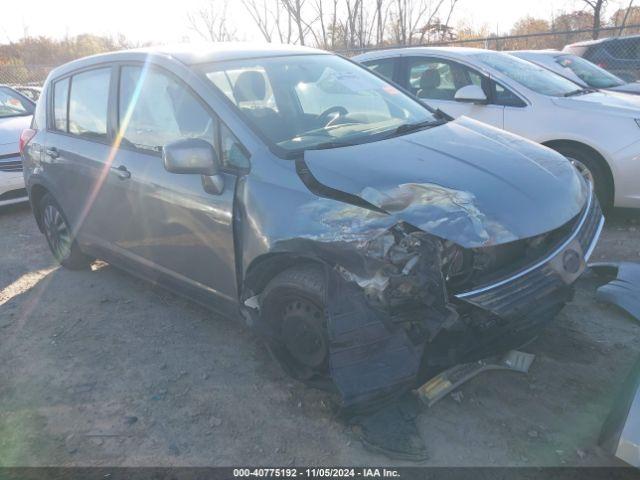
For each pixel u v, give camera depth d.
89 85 4.41
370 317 2.60
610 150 5.16
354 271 2.61
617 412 2.40
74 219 4.69
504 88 5.86
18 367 3.65
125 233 4.09
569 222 2.94
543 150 3.40
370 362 2.62
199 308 4.26
